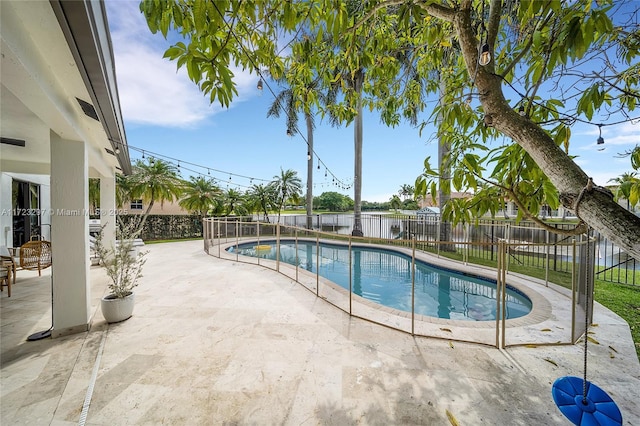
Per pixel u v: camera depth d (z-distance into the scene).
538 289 5.11
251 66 2.17
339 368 2.51
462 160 1.71
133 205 20.25
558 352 2.82
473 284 6.52
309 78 2.84
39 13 1.59
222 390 2.21
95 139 4.31
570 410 1.50
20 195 6.98
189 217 16.55
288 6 1.55
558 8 1.08
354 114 3.10
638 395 2.17
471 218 1.77
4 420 1.89
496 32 1.25
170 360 2.63
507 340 3.09
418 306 5.46
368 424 1.88
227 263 7.49
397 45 2.89
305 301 4.35
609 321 3.62
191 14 1.52
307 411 2.00
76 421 1.89
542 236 7.44
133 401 2.08
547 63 1.33
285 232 15.12
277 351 2.80
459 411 1.99
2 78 1.89
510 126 1.15
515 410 2.00
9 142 4.12
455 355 2.75
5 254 5.54
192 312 3.85
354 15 2.36
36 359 2.63
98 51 1.81
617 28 1.53
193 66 1.33
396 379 2.36
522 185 1.69
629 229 0.81
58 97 2.43
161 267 6.93
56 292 3.10
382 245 10.82
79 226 3.21
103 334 3.16
